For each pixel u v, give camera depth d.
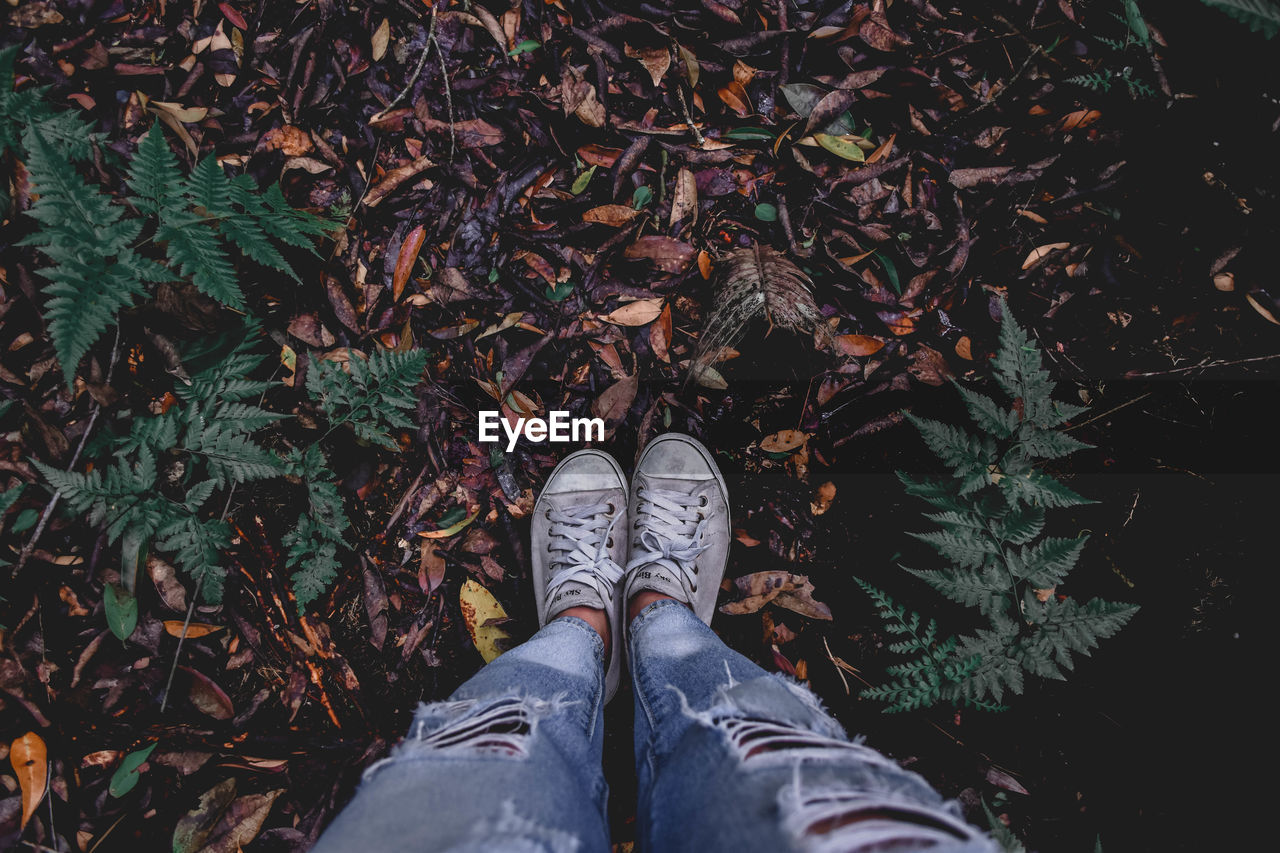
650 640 1.40
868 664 1.66
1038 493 1.39
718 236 1.72
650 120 1.71
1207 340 1.65
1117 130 1.70
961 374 1.71
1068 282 1.71
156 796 1.52
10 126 1.40
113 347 1.56
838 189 1.72
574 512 1.69
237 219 1.40
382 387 1.53
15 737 1.48
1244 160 1.64
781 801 0.72
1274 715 1.53
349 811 0.82
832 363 1.70
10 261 1.54
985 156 1.73
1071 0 1.70
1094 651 1.63
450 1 1.66
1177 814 1.56
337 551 1.63
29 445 1.52
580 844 0.83
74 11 1.58
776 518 1.71
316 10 1.64
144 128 1.61
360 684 1.61
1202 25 1.65
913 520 1.67
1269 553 1.57
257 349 1.62
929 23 1.71
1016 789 1.59
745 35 1.69
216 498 1.60
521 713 1.04
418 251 1.67
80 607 1.53
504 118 1.69
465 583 1.66
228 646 1.58
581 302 1.71
